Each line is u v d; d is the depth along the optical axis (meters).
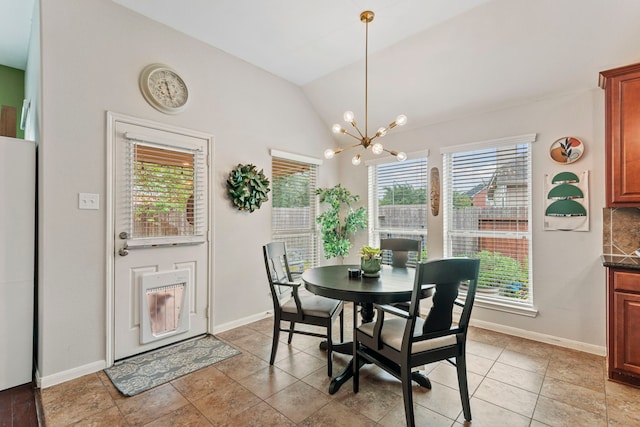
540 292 2.93
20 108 3.58
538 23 2.42
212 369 2.38
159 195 2.74
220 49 3.18
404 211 4.00
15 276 2.14
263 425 1.76
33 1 2.51
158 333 2.71
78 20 2.29
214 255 3.12
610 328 2.23
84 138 2.31
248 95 3.45
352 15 2.61
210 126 3.10
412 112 3.67
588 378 2.25
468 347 2.78
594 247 2.66
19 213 2.15
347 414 1.86
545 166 2.90
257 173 3.47
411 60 3.11
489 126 3.25
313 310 2.36
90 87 2.35
